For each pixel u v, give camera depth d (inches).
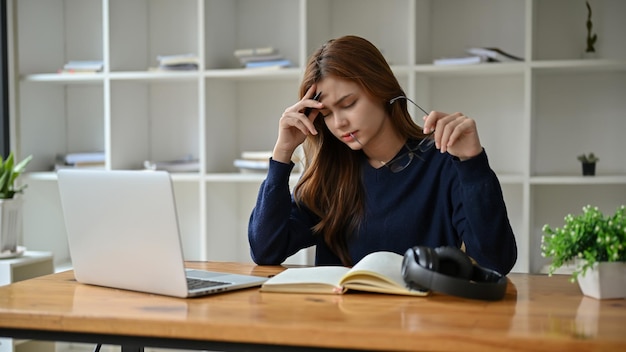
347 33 139.1
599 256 56.5
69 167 140.9
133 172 58.3
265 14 142.7
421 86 127.1
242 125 145.2
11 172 122.3
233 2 142.5
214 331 49.4
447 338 45.4
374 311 52.4
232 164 143.3
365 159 79.1
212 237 134.9
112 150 136.7
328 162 78.5
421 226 76.2
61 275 71.0
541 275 68.1
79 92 151.9
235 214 145.7
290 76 132.6
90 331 52.3
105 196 60.7
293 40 141.4
